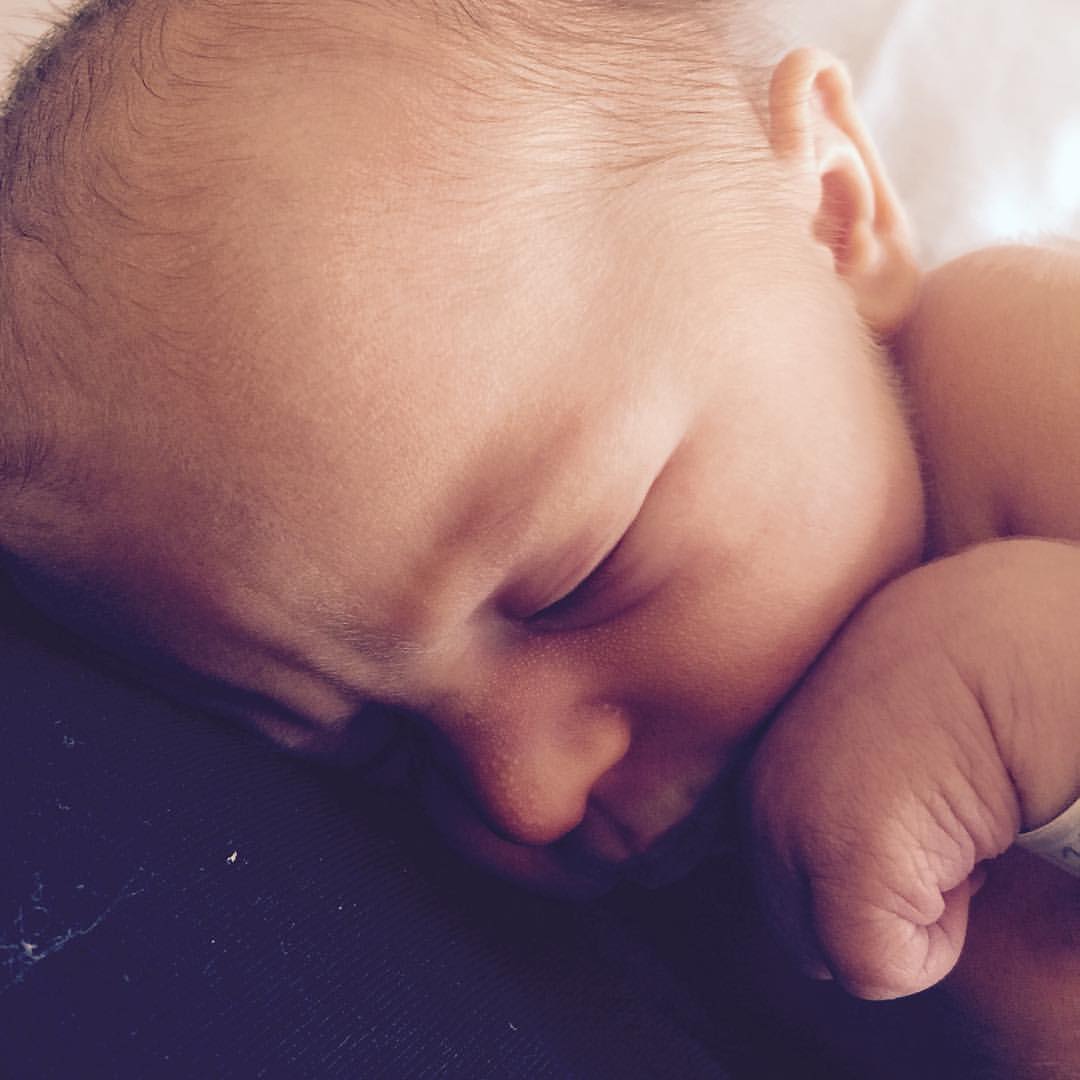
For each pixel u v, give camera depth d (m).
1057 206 0.24
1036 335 0.17
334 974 0.12
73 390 0.13
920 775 0.14
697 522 0.15
